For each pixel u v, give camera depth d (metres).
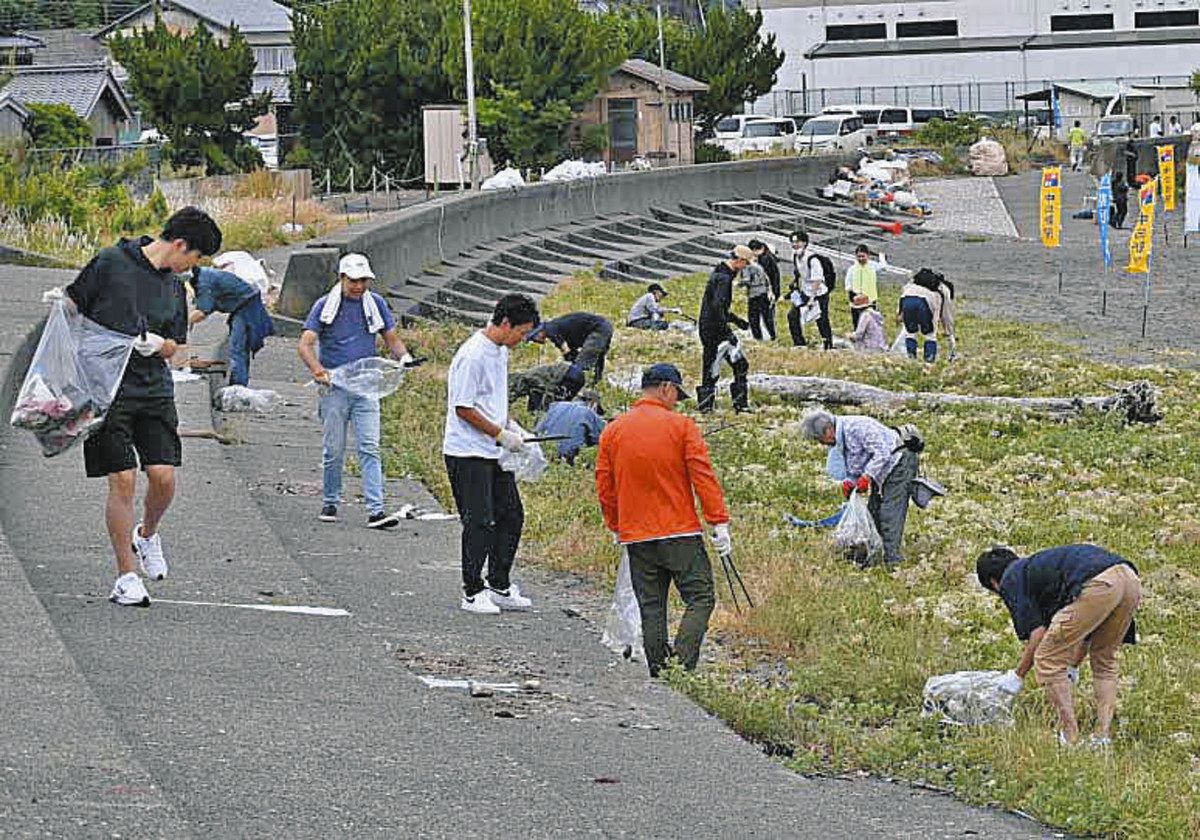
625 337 30.03
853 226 61.59
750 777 8.98
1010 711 10.70
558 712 9.80
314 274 27.81
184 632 10.06
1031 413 23.77
